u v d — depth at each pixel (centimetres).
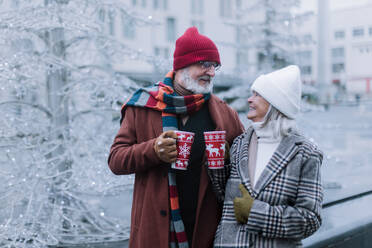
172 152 163
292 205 163
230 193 174
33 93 363
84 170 304
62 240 315
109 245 310
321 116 1565
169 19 1989
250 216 154
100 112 370
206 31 2038
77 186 309
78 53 403
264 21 542
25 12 288
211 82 193
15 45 322
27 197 304
